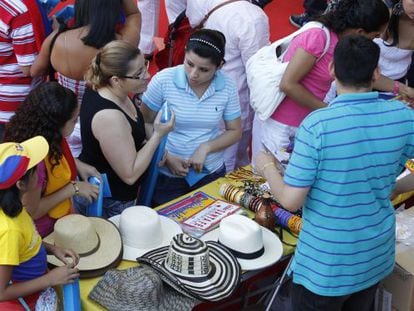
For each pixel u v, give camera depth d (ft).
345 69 7.19
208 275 8.34
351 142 7.09
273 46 11.91
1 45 11.62
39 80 12.35
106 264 8.39
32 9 11.39
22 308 7.68
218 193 10.67
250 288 10.81
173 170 11.19
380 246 7.75
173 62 14.83
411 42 12.14
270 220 9.59
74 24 11.62
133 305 7.80
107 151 9.49
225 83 11.13
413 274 9.31
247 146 14.79
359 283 7.77
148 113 11.10
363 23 10.17
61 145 8.70
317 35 10.55
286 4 24.70
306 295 7.95
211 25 13.30
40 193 8.48
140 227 8.85
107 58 9.22
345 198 7.28
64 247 8.38
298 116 11.75
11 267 7.00
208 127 11.18
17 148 7.11
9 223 6.95
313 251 7.61
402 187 8.66
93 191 9.51
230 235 8.93
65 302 7.73
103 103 9.42
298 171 7.13
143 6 18.88
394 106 7.45
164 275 8.18
